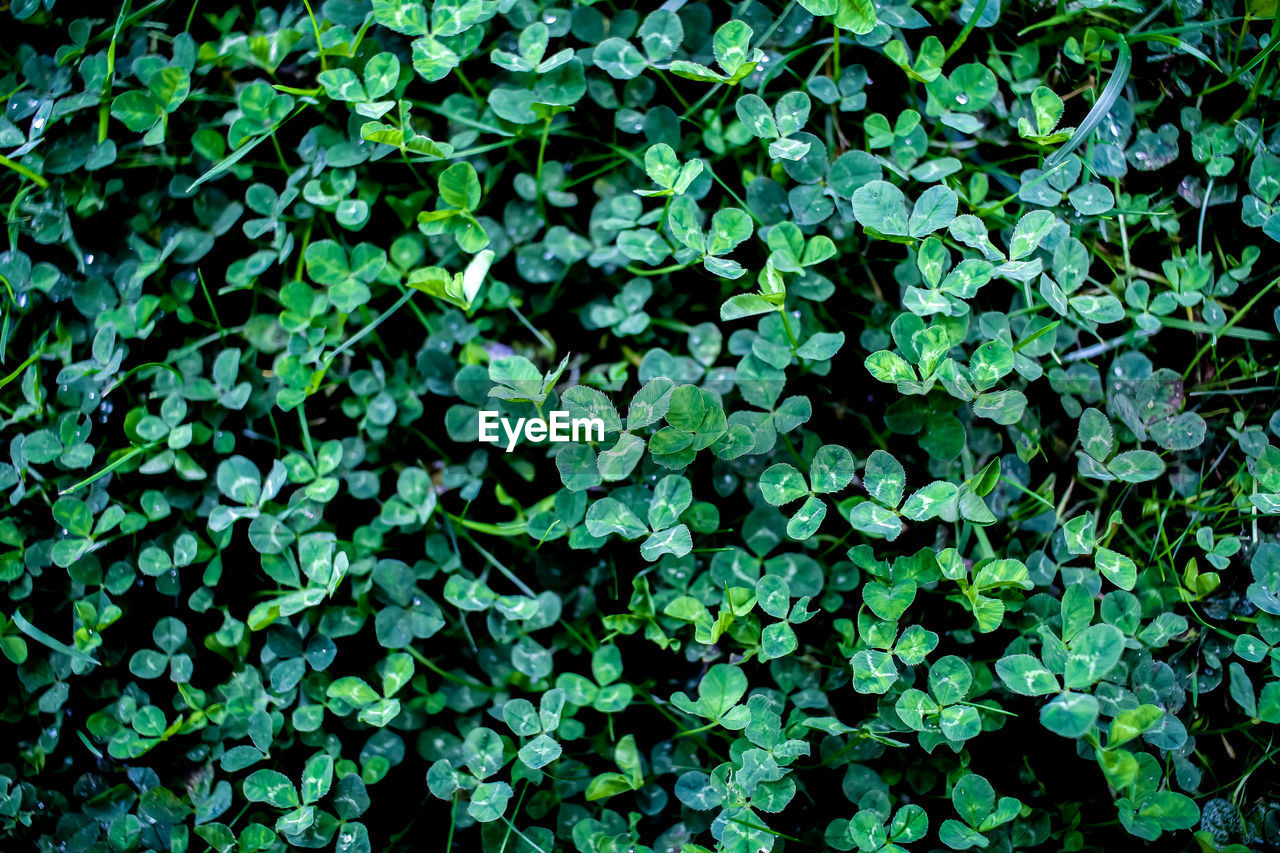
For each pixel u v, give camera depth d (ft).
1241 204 1.75
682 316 1.75
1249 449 1.71
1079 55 1.73
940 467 1.69
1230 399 1.74
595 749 1.71
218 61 1.74
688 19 1.72
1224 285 1.73
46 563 1.74
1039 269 1.61
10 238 1.76
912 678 1.66
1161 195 1.75
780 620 1.65
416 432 1.74
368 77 1.67
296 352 1.71
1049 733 1.68
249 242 1.77
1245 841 1.68
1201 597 1.68
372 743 1.70
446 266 1.73
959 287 1.63
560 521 1.69
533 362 1.75
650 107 1.74
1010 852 1.66
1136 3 1.71
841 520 1.72
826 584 1.70
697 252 1.67
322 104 1.72
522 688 1.71
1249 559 1.70
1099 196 1.68
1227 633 1.67
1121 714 1.55
